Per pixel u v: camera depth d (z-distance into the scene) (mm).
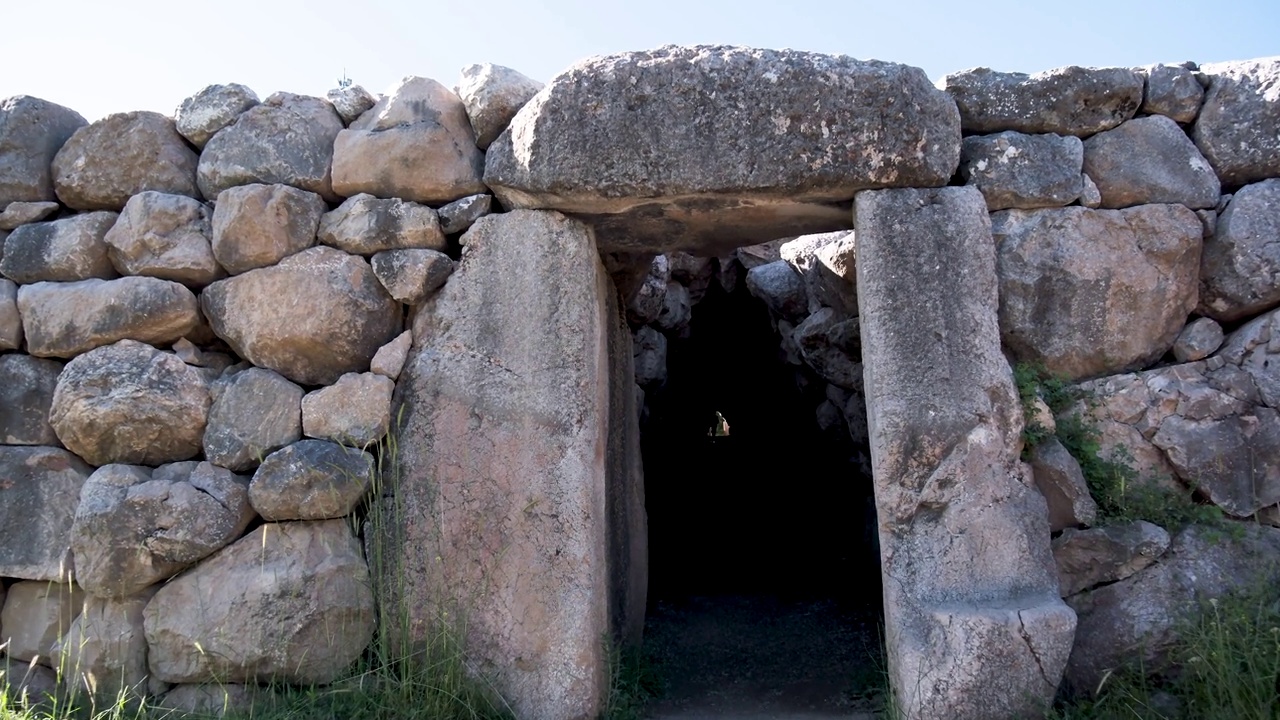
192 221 3385
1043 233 3330
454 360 3293
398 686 3080
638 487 4734
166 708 3074
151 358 3277
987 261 3227
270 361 3328
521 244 3314
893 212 3189
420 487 3238
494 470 3232
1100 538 3113
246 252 3338
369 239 3344
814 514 7930
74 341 3295
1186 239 3334
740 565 7887
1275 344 3260
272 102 3445
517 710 3127
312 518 3184
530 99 3295
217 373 3398
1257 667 2785
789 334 6223
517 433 3236
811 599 6125
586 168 3162
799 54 3180
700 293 6992
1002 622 2863
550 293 3295
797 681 4164
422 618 3188
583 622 3164
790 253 5473
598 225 3521
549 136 3184
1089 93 3367
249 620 3088
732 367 8188
